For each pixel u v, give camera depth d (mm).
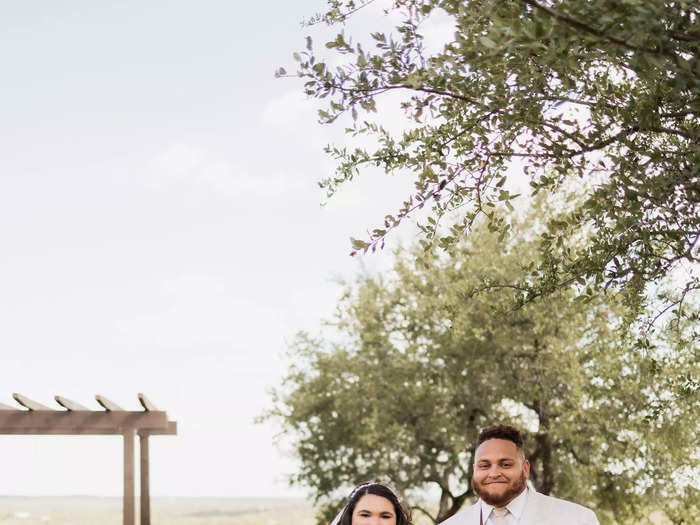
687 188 3297
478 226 12133
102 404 10797
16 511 54594
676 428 10562
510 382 12484
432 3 3104
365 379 13734
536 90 3301
